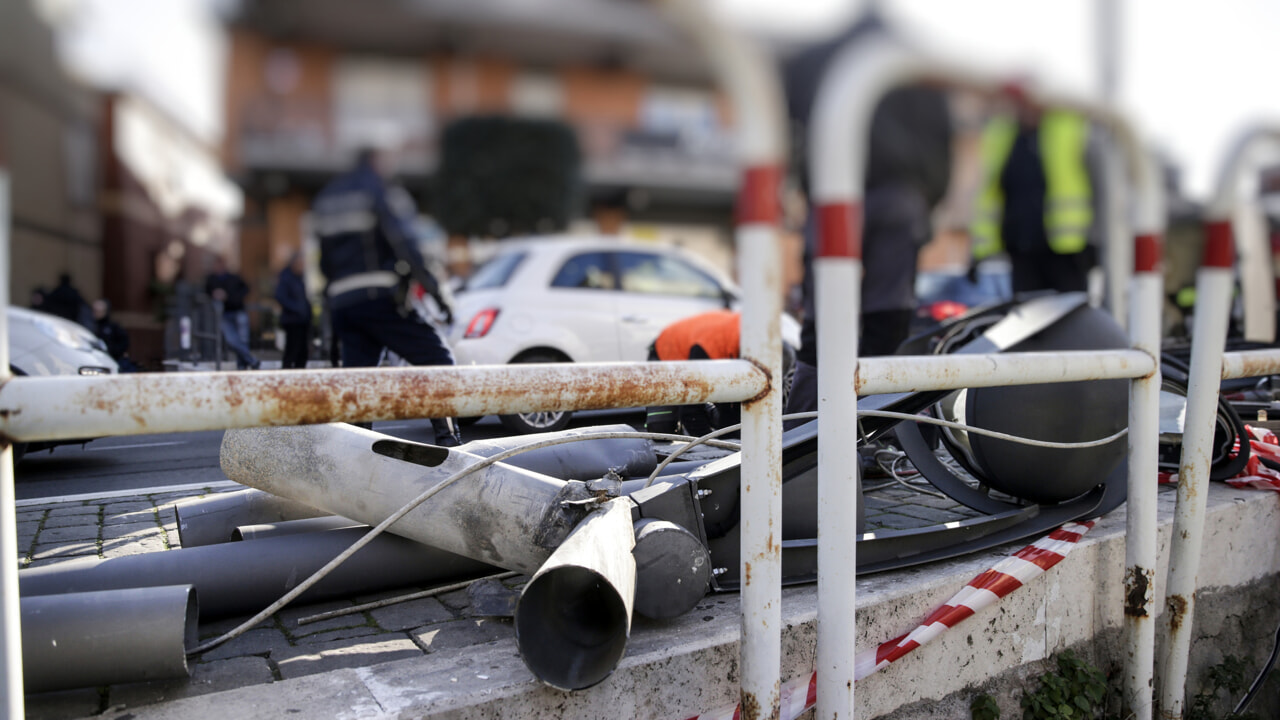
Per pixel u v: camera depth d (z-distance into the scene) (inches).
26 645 64.7
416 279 194.7
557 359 268.4
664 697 74.3
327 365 448.8
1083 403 110.8
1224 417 135.0
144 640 66.6
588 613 73.7
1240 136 96.0
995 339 119.4
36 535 125.0
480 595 87.2
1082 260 204.2
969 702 95.6
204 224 722.8
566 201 802.8
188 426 48.6
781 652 80.4
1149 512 96.5
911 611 91.2
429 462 90.2
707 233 940.0
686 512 87.3
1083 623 107.3
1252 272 237.0
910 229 157.6
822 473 70.2
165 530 128.1
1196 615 122.1
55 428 45.8
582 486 81.7
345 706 64.9
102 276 665.6
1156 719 106.8
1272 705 134.2
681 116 851.4
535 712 68.2
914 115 150.3
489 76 737.0
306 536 92.5
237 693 67.0
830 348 68.2
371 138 191.0
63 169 603.5
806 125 128.6
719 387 61.7
